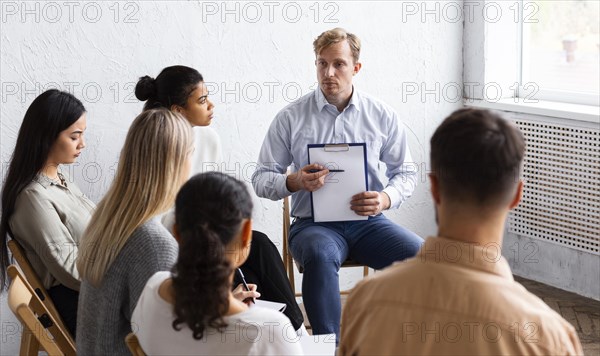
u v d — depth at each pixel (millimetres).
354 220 3410
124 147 2152
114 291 2076
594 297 4262
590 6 4285
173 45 3850
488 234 1394
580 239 4254
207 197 1670
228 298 1701
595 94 4289
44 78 3596
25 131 2850
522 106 4383
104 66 3707
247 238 1740
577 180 4199
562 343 1343
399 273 1433
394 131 3623
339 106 3582
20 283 2348
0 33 3484
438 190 1426
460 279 1370
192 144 2176
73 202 2990
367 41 4336
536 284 4496
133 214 2094
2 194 2863
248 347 1709
